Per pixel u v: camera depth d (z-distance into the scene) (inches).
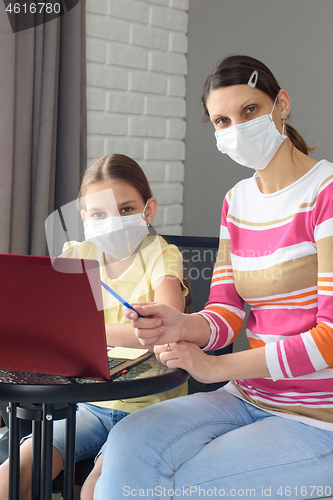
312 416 42.9
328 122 88.0
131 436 39.9
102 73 97.0
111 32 97.3
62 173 89.7
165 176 108.7
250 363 42.4
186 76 110.7
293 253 45.8
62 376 36.9
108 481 38.5
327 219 43.6
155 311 42.2
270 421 43.8
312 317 45.1
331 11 86.2
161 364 41.5
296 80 92.6
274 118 47.7
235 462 39.6
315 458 40.0
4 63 79.5
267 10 96.0
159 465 38.5
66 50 88.2
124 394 35.3
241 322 51.9
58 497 51.1
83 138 92.2
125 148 101.7
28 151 84.5
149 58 103.7
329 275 42.8
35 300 34.4
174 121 109.5
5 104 80.0
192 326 45.1
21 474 43.5
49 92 84.6
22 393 34.5
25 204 84.8
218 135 49.1
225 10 102.6
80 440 48.2
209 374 41.6
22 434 49.3
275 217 48.1
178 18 107.9
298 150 49.6
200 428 42.4
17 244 84.2
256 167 48.7
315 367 41.8
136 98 102.4
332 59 86.7
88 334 34.4
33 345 36.0
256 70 47.1
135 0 100.2
